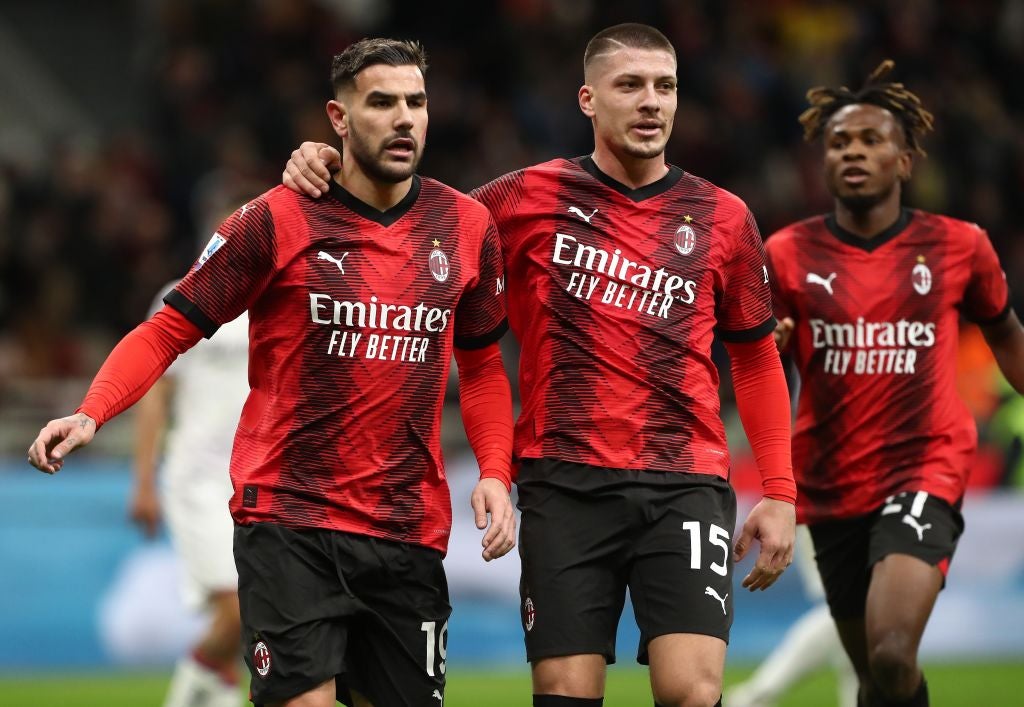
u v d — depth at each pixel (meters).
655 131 16.84
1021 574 36.94
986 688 32.03
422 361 16.03
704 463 16.80
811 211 49.38
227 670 23.06
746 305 17.38
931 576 18.72
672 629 16.16
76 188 46.25
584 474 16.64
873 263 20.05
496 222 17.38
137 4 61.72
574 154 49.38
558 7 51.72
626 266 16.88
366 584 15.92
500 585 35.28
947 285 19.95
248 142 46.62
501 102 50.56
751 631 36.16
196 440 23.23
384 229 16.08
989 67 56.41
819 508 19.94
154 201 47.22
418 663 16.25
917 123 20.47
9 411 38.09
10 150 55.81
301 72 49.06
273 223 15.84
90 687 31.19
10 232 45.00
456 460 37.75
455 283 16.22
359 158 15.93
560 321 16.91
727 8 52.47
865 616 19.53
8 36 60.53
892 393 19.69
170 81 49.19
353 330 15.82
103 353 44.16
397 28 51.97
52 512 33.41
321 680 15.49
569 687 16.23
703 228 17.09
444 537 16.36
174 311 15.91
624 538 16.58
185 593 23.41
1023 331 20.86
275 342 15.91
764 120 51.00
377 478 15.88
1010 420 36.38
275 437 15.85
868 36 53.62
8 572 33.03
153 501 24.05
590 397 16.70
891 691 18.66
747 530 17.05
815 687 33.25
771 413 17.39
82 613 33.41
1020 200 52.34
